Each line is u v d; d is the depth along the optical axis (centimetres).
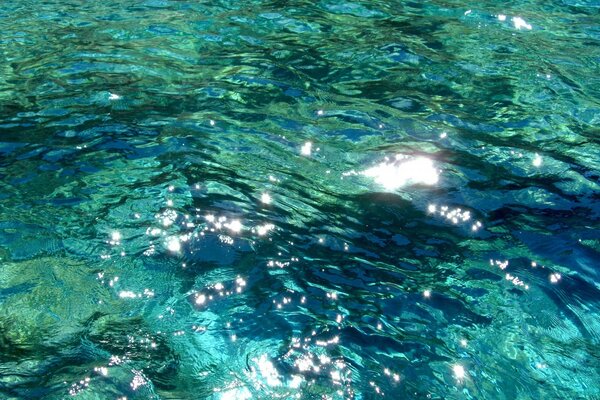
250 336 261
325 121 440
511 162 394
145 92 478
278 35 596
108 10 672
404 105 465
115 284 289
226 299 282
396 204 352
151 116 442
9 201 345
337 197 357
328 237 324
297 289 288
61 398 225
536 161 395
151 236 320
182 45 570
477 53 558
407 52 557
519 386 240
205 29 610
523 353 256
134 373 239
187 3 691
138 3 695
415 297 285
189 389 234
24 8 680
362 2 689
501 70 525
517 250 318
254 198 353
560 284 296
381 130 429
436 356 253
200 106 458
